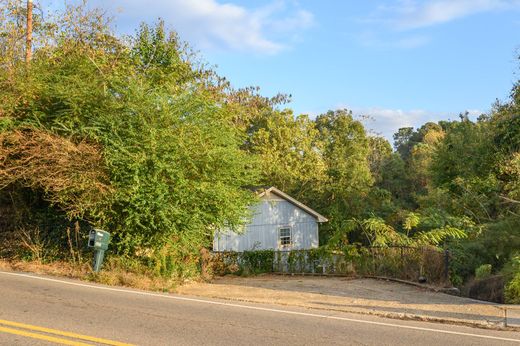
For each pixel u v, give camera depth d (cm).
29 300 914
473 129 2911
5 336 664
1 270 1313
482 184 2728
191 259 1530
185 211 1373
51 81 1526
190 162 1378
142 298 1007
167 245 1388
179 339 683
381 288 1424
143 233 1370
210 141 1461
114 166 1322
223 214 1485
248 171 1587
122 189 1320
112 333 701
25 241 1468
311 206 4112
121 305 910
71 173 1305
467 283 1570
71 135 1351
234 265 2033
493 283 1314
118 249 1369
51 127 1393
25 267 1362
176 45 2711
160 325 762
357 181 4266
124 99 1424
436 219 2484
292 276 1884
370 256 1755
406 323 856
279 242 2964
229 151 1473
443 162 2994
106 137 1331
